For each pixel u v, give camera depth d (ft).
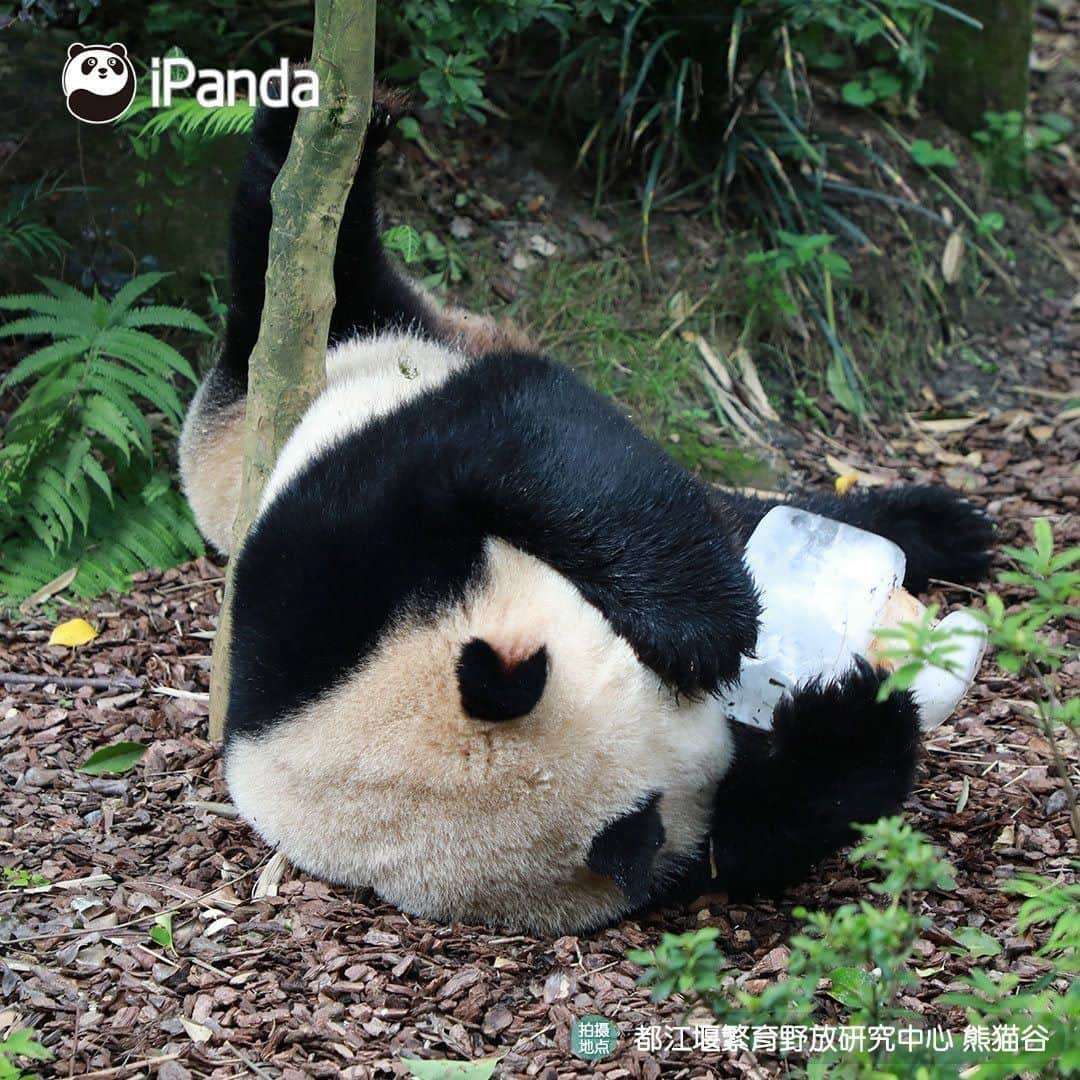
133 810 12.15
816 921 7.71
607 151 20.66
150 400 16.57
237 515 12.23
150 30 17.52
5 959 10.28
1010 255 22.63
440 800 9.91
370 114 12.48
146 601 15.49
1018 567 16.29
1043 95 26.35
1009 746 13.00
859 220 21.49
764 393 19.75
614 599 10.04
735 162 20.40
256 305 13.88
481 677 9.28
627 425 11.62
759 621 10.85
